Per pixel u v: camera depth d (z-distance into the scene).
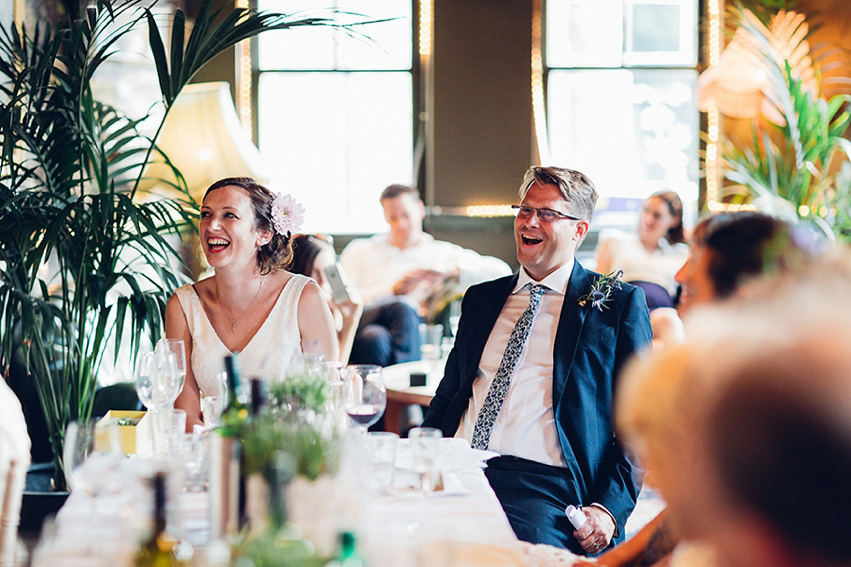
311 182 6.84
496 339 2.68
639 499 4.05
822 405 0.59
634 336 2.52
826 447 0.59
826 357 0.60
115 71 5.36
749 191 6.64
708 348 0.68
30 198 3.01
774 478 0.60
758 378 0.62
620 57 6.74
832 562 0.60
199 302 2.89
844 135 6.50
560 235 2.61
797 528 0.60
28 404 3.45
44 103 3.14
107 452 1.54
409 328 5.11
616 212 6.80
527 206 2.65
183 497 1.82
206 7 2.99
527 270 2.71
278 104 6.79
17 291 2.82
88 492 1.52
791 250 1.67
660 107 6.76
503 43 6.65
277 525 1.31
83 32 3.01
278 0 6.54
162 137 4.79
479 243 6.75
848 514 0.59
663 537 1.65
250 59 6.67
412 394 3.56
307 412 1.88
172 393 2.18
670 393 0.69
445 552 1.22
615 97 6.75
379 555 1.49
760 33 6.20
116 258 3.01
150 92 5.44
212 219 2.79
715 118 6.67
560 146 6.79
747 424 0.61
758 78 6.19
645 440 0.71
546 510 2.35
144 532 1.34
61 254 2.95
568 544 2.33
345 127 6.81
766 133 6.59
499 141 6.70
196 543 1.52
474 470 2.12
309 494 1.49
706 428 0.64
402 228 5.89
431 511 1.78
